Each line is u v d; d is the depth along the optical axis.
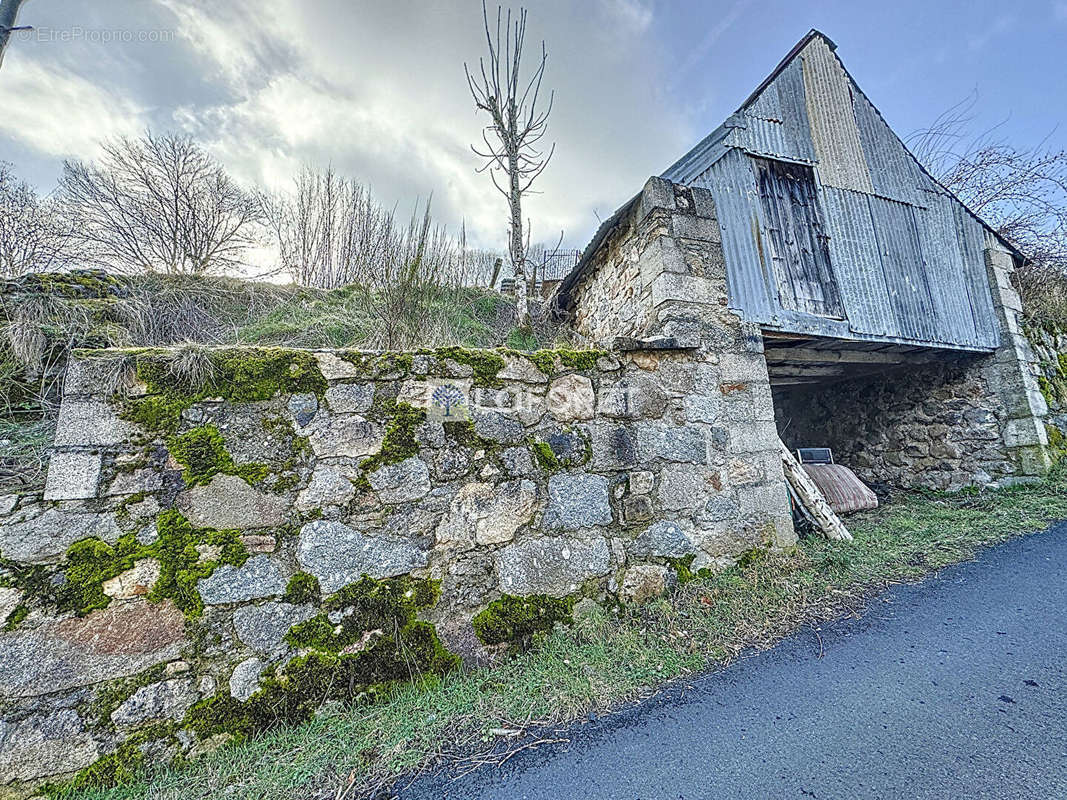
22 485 2.19
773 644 2.73
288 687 2.30
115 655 2.10
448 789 1.87
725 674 2.49
